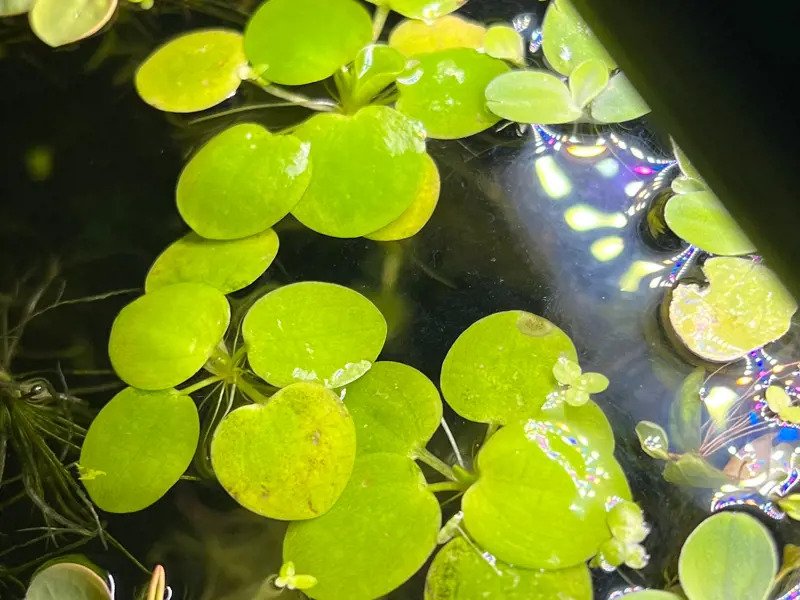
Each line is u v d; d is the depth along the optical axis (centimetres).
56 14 25
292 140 23
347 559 21
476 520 21
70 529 21
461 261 23
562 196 24
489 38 25
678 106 24
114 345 22
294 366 22
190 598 21
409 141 24
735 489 21
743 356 22
